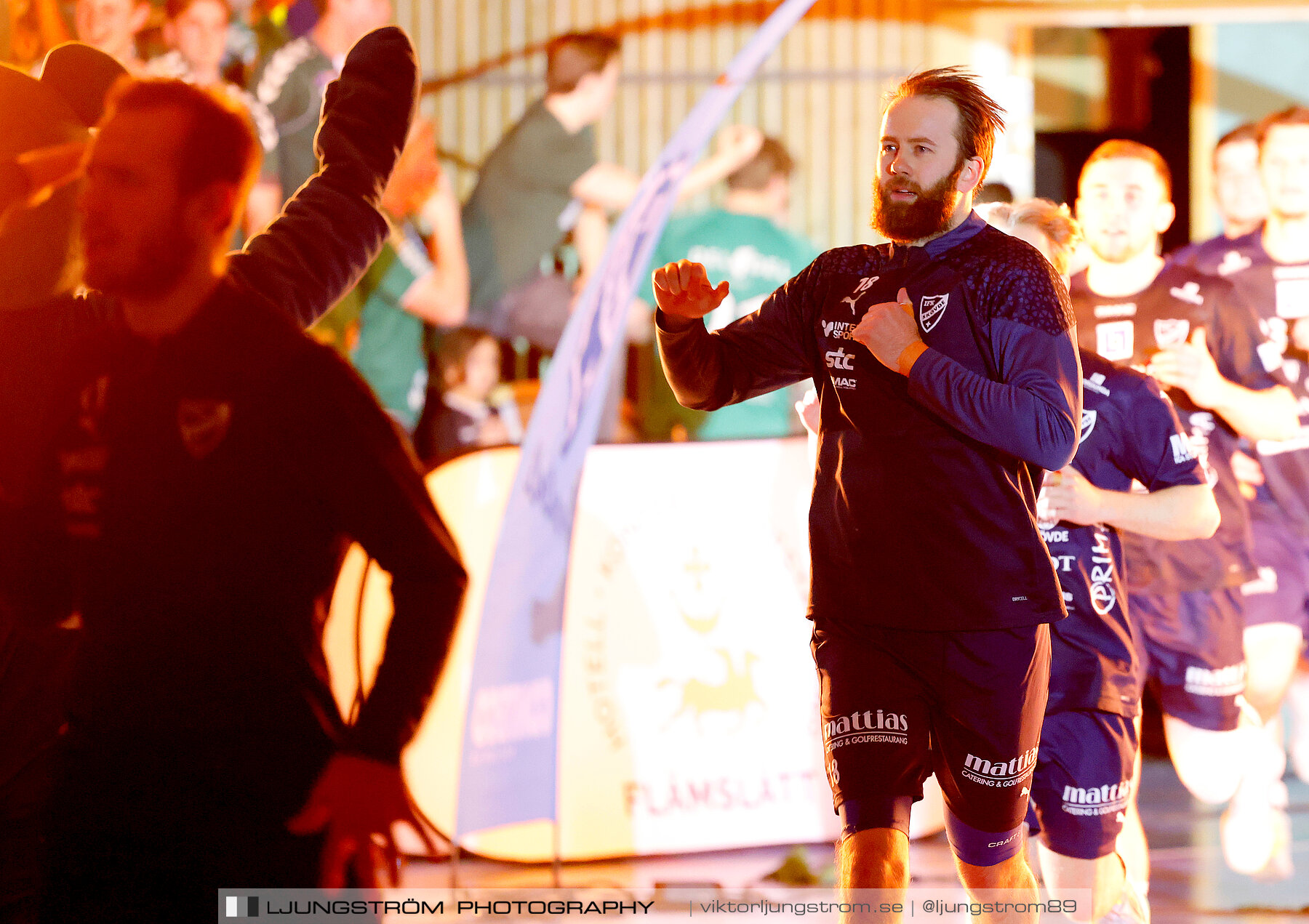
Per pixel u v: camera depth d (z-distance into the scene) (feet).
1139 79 55.26
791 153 45.19
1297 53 50.39
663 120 45.14
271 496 16.40
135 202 16.39
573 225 43.09
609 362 33.76
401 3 44.06
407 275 40.55
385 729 16.43
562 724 35.17
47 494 17.29
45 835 16.60
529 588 32.22
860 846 20.15
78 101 20.71
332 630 32.78
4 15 40.16
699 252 43.01
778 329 22.56
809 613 21.54
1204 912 31.07
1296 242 41.81
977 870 22.13
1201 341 36.37
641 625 35.78
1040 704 21.08
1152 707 49.60
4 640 19.85
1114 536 26.91
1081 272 36.86
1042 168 55.11
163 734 16.21
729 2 44.98
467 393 41.14
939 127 20.65
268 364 16.52
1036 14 46.32
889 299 20.89
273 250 19.31
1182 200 54.19
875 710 20.72
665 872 34.30
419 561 16.62
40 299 18.47
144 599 16.34
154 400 16.53
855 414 20.93
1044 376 19.65
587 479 35.78
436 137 44.45
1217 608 34.37
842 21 45.19
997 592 20.24
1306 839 37.35
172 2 39.83
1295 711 43.42
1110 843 26.35
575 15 44.39
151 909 16.11
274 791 16.22
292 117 39.99
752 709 36.11
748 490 36.60
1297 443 40.60
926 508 20.25
